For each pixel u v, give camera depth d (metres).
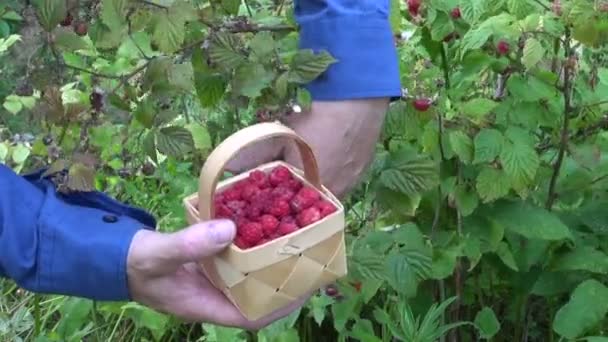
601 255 1.67
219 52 1.32
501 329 1.90
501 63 1.57
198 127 1.51
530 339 1.91
